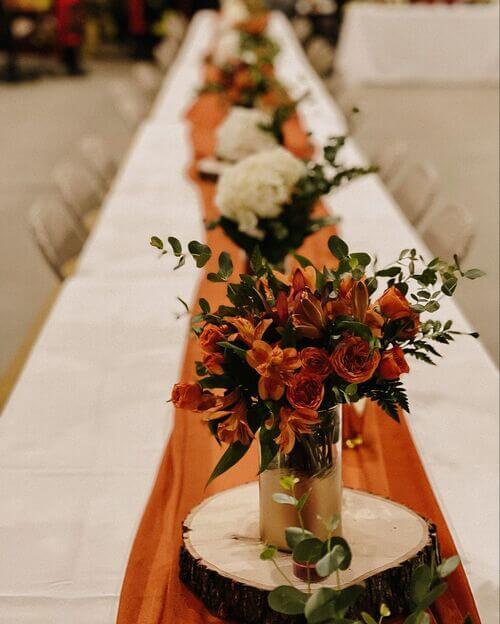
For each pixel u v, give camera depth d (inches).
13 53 416.8
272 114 134.0
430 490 65.4
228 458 48.8
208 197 144.6
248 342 47.0
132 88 241.4
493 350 160.1
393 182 166.6
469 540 63.4
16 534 63.3
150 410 80.0
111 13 519.5
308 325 47.2
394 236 126.3
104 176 169.9
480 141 307.0
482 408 79.6
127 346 92.5
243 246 94.2
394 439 71.6
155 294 105.9
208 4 522.9
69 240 132.4
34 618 55.3
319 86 251.6
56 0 418.6
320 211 135.6
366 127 330.6
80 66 466.3
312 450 50.2
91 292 106.7
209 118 202.8
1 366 156.6
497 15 416.5
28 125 333.7
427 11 418.3
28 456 72.9
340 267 49.4
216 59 201.3
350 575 49.9
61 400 81.7
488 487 69.0
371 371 45.7
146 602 54.5
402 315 48.0
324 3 502.0
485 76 426.9
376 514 56.2
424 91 407.5
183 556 53.5
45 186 258.1
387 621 50.9
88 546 62.1
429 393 82.0
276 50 196.5
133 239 125.8
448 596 54.2
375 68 427.5
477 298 179.2
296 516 51.5
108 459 72.4
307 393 46.1
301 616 48.6
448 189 250.4
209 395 48.1
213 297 102.0
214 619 50.9
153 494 66.0
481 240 209.6
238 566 51.4
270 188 89.4
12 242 213.5
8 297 184.2
